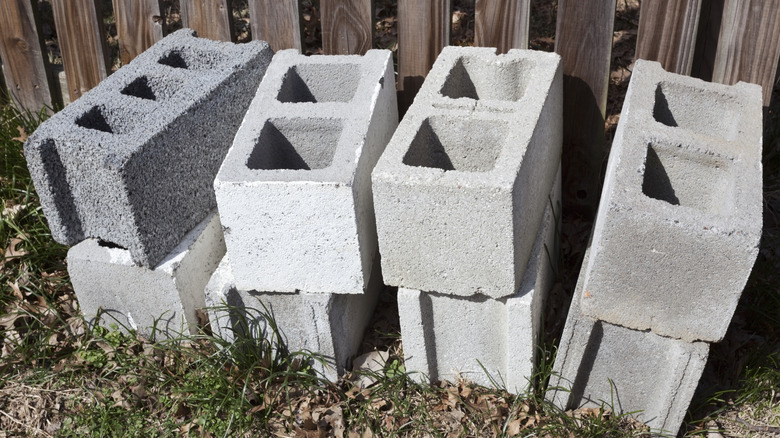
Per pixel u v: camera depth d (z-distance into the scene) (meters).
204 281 1.65
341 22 1.77
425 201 1.35
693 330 1.34
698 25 1.61
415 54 1.76
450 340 1.52
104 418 1.53
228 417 1.53
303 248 1.45
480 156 1.51
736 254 1.24
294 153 1.56
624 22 2.31
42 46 2.00
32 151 1.46
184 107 1.54
